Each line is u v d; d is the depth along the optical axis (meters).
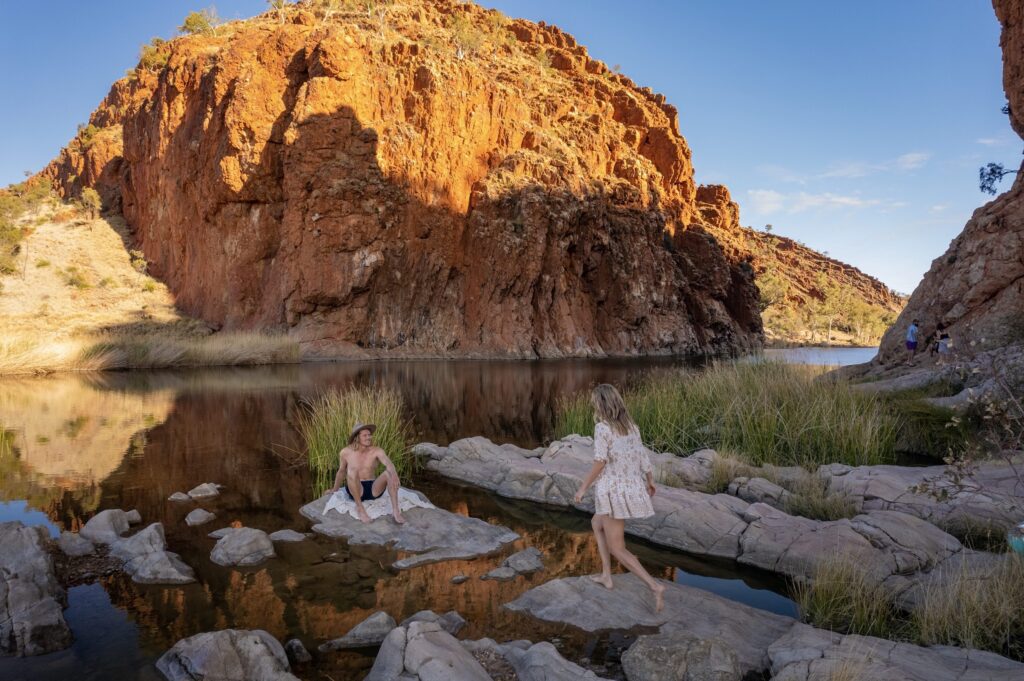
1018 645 3.48
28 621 3.57
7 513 5.93
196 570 4.64
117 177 48.53
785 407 8.88
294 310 33.88
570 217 41.75
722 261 56.81
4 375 20.03
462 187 39.19
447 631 3.73
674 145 60.12
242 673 3.12
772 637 3.77
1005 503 5.48
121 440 9.54
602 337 45.28
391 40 43.75
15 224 43.69
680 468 7.25
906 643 3.45
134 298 37.38
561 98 53.41
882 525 5.12
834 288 109.62
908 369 14.72
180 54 41.31
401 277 36.00
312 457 7.89
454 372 24.05
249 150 34.84
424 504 6.10
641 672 3.25
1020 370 8.52
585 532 5.78
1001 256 14.03
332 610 4.01
